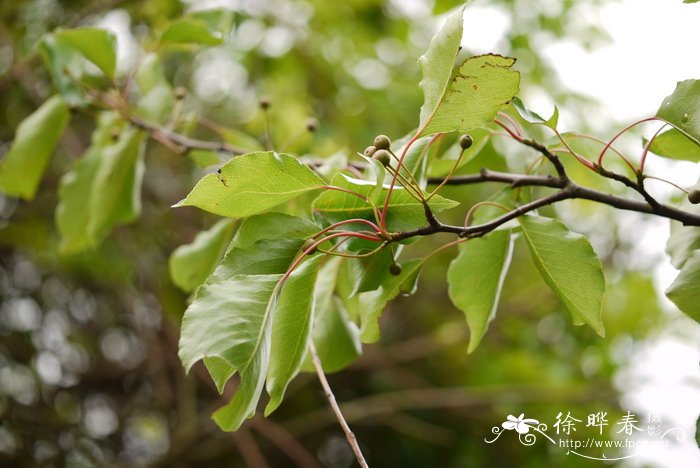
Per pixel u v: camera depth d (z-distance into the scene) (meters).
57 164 2.09
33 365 2.05
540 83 1.82
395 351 2.06
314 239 0.83
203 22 1.07
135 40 1.94
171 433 2.07
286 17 2.08
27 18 1.97
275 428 1.77
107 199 1.13
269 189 0.82
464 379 2.16
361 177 0.93
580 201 1.89
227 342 0.79
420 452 2.11
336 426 2.12
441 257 2.16
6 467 1.93
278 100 1.92
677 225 0.90
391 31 2.14
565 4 1.77
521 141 0.87
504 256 0.91
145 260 1.95
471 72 0.81
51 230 2.08
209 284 0.81
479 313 0.91
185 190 2.04
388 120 2.12
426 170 0.89
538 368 2.03
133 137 1.12
